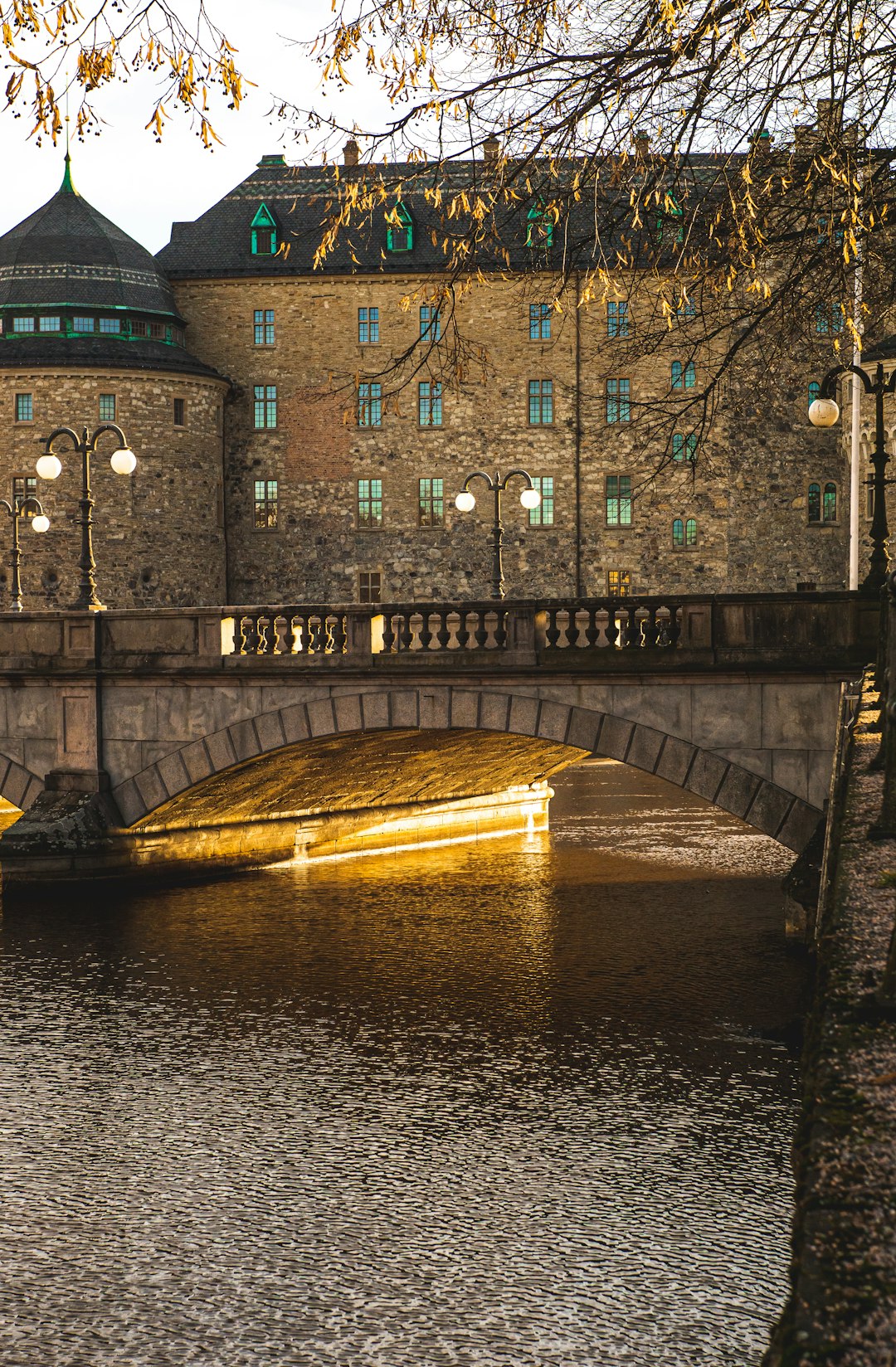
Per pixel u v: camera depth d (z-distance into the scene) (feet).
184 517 201.57
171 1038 62.69
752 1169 46.39
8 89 28.53
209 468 205.46
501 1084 55.52
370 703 86.38
